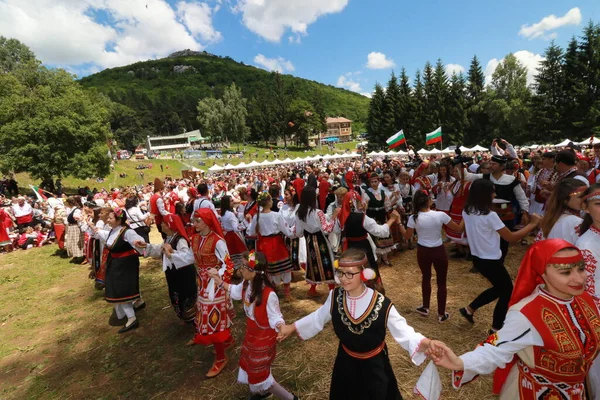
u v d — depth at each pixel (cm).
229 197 596
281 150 8606
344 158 4278
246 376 280
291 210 645
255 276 266
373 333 196
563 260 145
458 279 516
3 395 368
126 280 463
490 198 333
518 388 169
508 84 4794
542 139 3941
